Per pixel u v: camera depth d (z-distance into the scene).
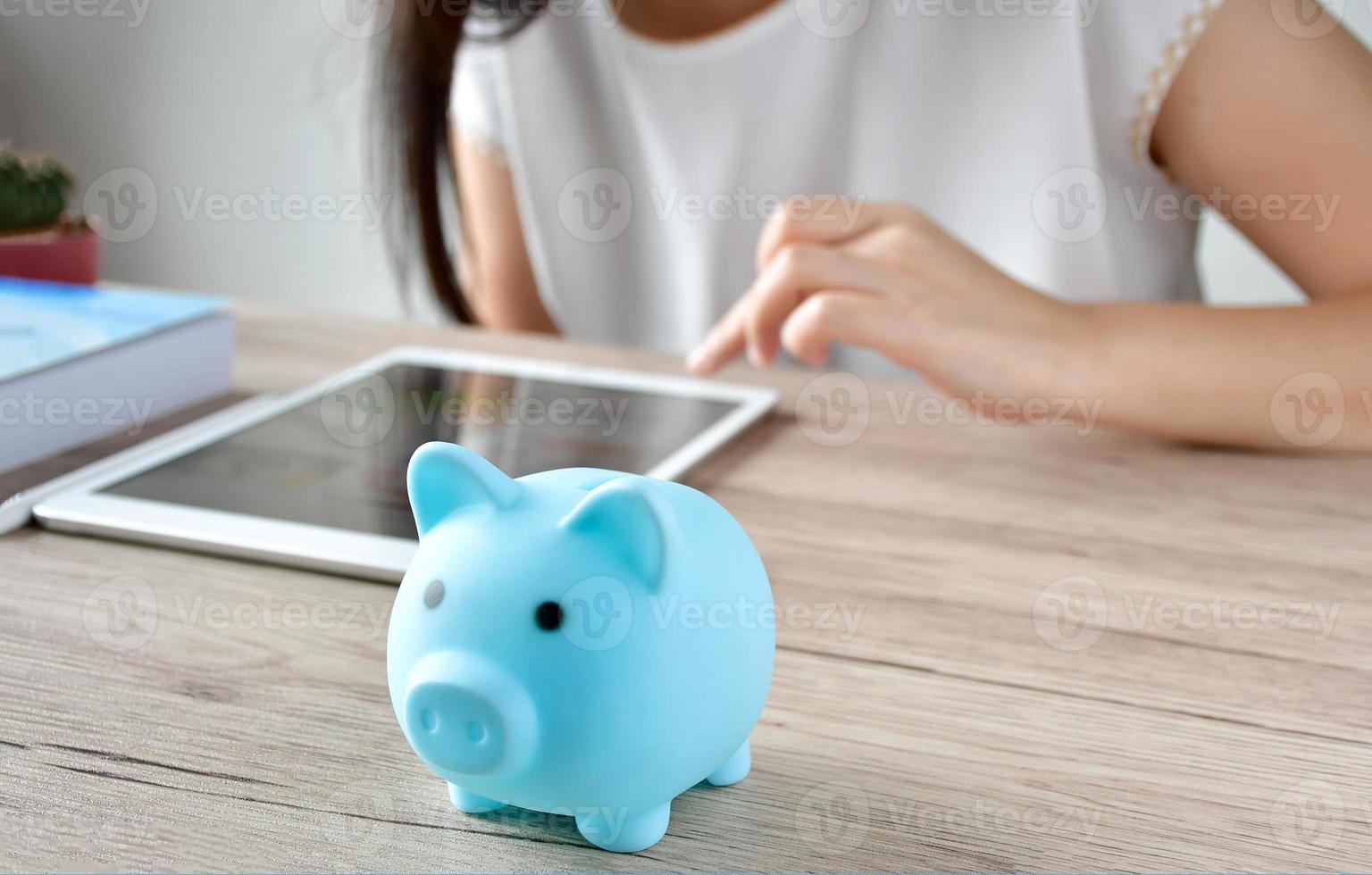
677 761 0.33
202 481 0.59
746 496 0.63
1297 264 0.93
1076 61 1.06
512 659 0.31
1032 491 0.65
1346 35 0.91
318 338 0.93
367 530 0.54
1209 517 0.62
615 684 0.31
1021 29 1.11
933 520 0.61
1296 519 0.62
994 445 0.73
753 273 1.29
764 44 1.19
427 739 0.32
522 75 1.27
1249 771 0.39
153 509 0.55
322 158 2.12
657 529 0.32
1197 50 0.93
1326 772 0.39
